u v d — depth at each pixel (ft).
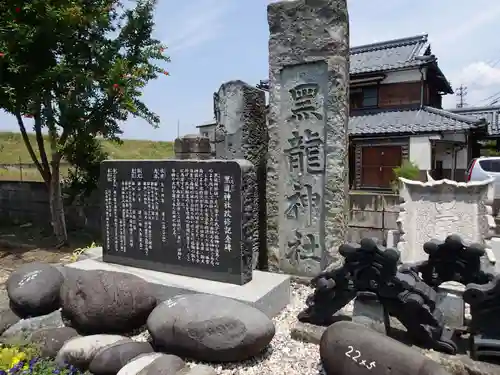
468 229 18.40
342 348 10.10
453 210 18.84
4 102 24.09
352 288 12.82
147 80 27.09
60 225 27.99
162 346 12.00
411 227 19.38
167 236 16.94
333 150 17.76
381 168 51.06
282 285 15.60
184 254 16.51
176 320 11.82
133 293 13.70
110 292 13.52
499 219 27.96
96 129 26.27
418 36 56.70
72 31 24.11
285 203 19.24
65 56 25.14
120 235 18.42
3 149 69.72
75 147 28.66
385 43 59.06
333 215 17.88
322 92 18.08
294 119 18.78
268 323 11.84
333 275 13.12
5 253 26.89
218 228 15.56
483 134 54.70
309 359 11.85
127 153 79.25
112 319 13.35
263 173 21.15
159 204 17.07
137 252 17.92
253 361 11.79
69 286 14.57
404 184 19.80
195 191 16.02
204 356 11.53
